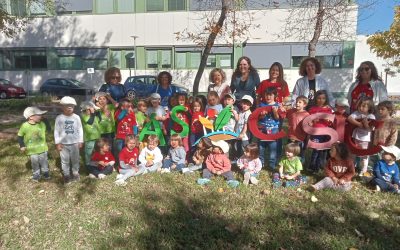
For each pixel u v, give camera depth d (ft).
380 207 13.80
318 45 69.97
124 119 19.36
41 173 17.85
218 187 15.87
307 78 18.69
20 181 17.30
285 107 18.03
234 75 20.52
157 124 19.30
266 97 18.11
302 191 15.40
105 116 19.24
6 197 15.31
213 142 17.20
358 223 12.53
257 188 15.78
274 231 12.03
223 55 75.10
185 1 76.33
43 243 11.85
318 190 15.43
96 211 13.79
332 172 15.89
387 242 11.32
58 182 17.04
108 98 19.56
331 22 49.90
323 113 16.83
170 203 14.23
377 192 15.24
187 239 11.71
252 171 16.85
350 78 69.72
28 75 86.58
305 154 20.97
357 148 16.37
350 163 15.62
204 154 18.31
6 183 17.03
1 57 87.30
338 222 12.62
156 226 12.52
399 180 15.46
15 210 14.02
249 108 19.06
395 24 37.40
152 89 62.80
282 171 16.66
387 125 15.96
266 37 71.61
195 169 18.30
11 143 25.26
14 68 87.25
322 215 13.16
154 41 79.25
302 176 16.66
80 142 17.22
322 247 11.15
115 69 20.89
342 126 16.75
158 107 20.21
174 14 77.41
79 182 16.88
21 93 80.84
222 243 11.44
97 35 81.97
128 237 11.87
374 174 15.81
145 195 15.01
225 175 16.85
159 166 18.54
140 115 20.81
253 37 71.87
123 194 15.24
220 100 20.02
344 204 14.03
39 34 84.48
